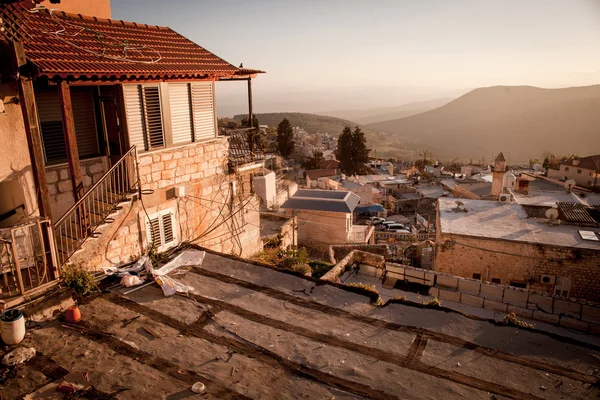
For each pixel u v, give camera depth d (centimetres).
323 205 2961
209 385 568
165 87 1035
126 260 972
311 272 1596
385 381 586
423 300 1202
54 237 772
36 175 725
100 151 1001
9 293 722
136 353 633
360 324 738
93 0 1243
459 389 570
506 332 709
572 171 6438
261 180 2772
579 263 1619
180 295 823
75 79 803
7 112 782
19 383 558
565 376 599
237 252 1437
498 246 1720
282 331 709
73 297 770
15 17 682
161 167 1059
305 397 552
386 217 5259
